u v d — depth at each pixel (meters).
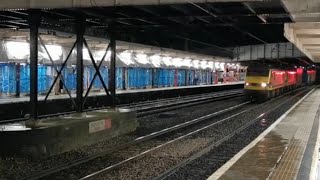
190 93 48.88
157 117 24.05
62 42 27.69
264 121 22.02
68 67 33.06
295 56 41.75
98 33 21.53
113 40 17.67
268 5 13.59
